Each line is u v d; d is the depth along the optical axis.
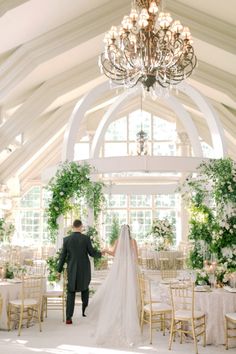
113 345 5.69
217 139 9.50
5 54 8.96
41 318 7.04
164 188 14.12
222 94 11.60
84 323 6.88
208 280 6.50
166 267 12.52
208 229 7.81
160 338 6.10
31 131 13.61
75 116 9.61
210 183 8.89
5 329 6.43
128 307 6.03
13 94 10.16
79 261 6.93
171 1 8.81
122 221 18.14
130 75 5.71
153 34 5.35
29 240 18.09
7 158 13.78
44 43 8.94
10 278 7.15
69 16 8.56
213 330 5.80
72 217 9.73
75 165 8.74
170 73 5.65
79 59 10.37
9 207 14.52
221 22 8.77
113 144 18.39
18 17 7.29
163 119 18.34
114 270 6.34
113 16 9.05
